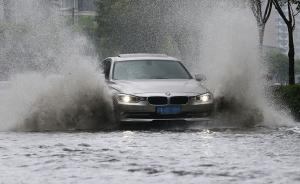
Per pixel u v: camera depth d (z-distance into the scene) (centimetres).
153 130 2755
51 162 1684
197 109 2858
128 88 2878
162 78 3084
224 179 1380
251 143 2119
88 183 1359
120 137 2397
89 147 2041
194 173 1470
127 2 11275
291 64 5016
